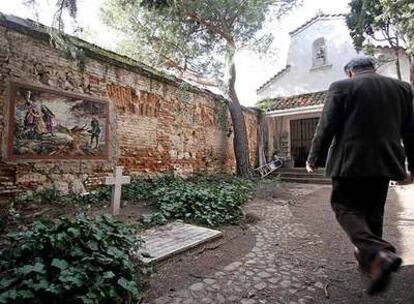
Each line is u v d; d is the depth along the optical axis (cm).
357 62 288
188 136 1088
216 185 893
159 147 950
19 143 605
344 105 267
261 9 1091
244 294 312
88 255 306
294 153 1678
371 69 284
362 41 1077
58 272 278
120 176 629
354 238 238
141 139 883
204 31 1195
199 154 1148
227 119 1323
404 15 791
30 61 627
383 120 255
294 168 1549
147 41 1185
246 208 766
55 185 662
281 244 483
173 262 401
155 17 1078
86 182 723
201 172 1147
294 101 1567
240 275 359
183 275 361
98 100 761
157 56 1235
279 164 1577
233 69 1268
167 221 577
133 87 862
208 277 354
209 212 613
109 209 648
